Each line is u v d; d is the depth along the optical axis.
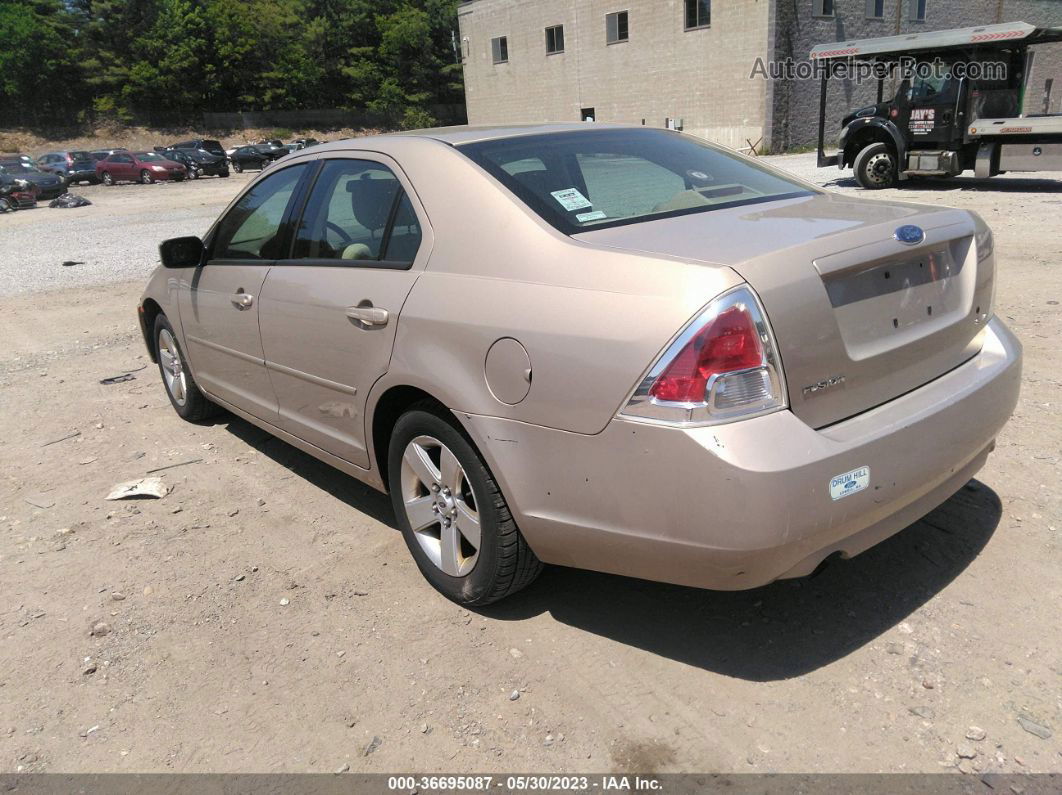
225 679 2.73
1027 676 2.47
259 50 70.44
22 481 4.45
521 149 3.12
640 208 2.87
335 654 2.82
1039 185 15.63
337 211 3.43
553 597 3.08
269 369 3.84
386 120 72.44
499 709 2.52
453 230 2.86
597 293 2.37
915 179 17.64
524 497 2.58
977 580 2.95
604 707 2.49
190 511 3.98
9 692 2.73
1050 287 6.96
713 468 2.15
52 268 12.73
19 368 6.81
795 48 30.30
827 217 2.69
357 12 72.50
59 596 3.29
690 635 2.80
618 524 2.38
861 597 2.92
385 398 3.08
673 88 33.72
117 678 2.77
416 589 3.19
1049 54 32.81
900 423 2.42
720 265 2.23
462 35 43.28
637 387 2.25
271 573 3.37
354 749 2.40
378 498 4.02
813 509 2.20
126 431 5.17
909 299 2.60
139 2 67.06
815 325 2.28
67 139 64.19
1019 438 4.05
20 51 63.09
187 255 4.32
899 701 2.42
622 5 34.59
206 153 39.62
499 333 2.56
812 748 2.27
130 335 7.83
